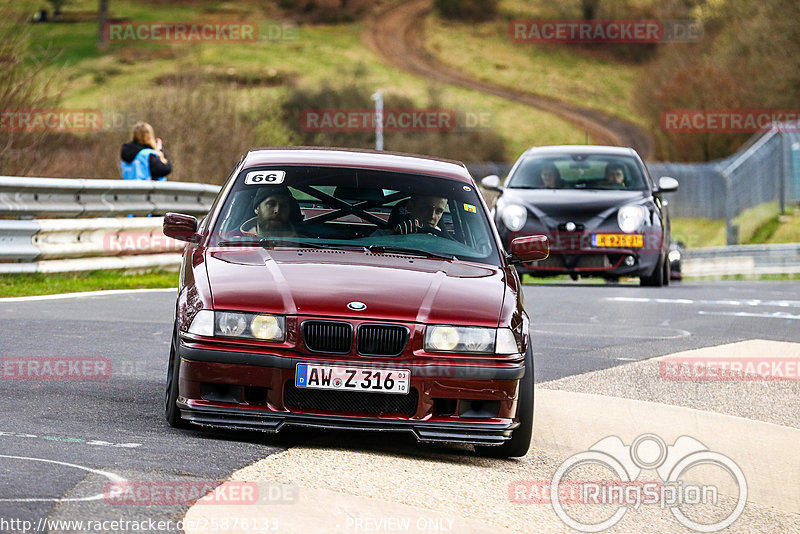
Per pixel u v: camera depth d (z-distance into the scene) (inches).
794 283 2449.6
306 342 710.5
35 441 661.3
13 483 553.3
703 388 1047.0
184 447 679.1
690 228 4975.4
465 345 724.0
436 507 598.9
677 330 1413.6
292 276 754.2
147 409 802.8
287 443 729.0
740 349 1263.5
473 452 777.6
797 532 649.0
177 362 732.0
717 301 1774.1
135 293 1578.5
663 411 932.0
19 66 2409.0
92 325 1213.7
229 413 703.7
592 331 1381.6
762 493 721.0
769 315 1606.8
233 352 704.4
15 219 1605.6
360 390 706.2
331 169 904.3
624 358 1186.6
